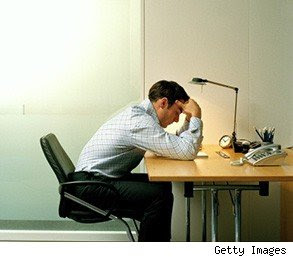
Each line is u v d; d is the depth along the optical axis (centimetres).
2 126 326
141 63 318
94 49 322
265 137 283
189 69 317
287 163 237
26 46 320
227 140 296
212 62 317
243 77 318
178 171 214
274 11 314
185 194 215
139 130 238
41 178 329
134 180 257
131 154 249
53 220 332
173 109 255
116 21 321
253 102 319
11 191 330
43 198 331
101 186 232
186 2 314
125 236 323
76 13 320
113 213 235
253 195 320
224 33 316
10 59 321
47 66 322
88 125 326
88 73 323
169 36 316
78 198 233
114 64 322
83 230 331
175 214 318
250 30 315
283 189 308
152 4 314
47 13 320
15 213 331
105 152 246
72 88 324
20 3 318
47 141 232
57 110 325
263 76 317
